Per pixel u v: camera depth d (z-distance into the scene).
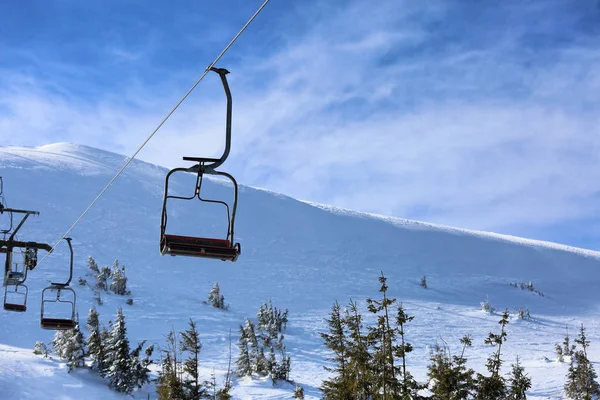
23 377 40.38
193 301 80.50
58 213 110.81
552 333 85.00
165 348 58.59
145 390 43.84
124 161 161.12
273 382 47.97
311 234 136.25
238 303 84.19
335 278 107.06
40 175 128.25
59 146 166.75
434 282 115.19
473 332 80.25
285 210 149.00
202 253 7.37
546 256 152.38
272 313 71.12
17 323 59.78
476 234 166.50
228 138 7.45
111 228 109.69
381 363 20.00
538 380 52.53
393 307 90.38
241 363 50.19
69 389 40.53
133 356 43.31
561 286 129.00
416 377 49.59
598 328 92.62
